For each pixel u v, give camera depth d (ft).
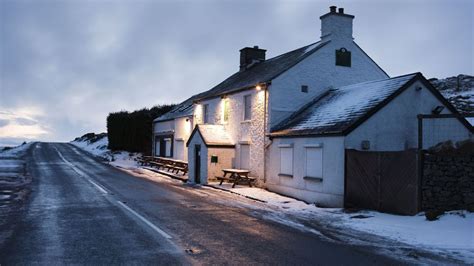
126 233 31.42
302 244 29.17
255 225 35.81
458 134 53.21
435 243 29.76
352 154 46.68
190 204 47.39
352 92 61.57
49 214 39.04
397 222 37.32
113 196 52.03
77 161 114.83
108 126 155.43
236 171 65.92
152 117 138.00
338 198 48.24
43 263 23.49
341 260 25.16
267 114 66.08
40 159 117.70
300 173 56.13
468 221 34.60
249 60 93.71
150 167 104.32
